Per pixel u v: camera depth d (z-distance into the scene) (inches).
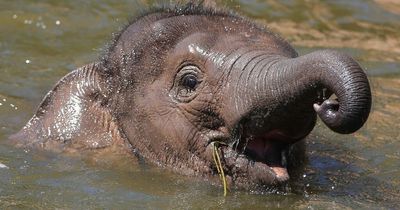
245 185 475.2
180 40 501.7
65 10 789.9
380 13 848.3
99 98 529.3
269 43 489.1
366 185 501.7
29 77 666.2
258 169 467.5
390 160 541.0
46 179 494.9
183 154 492.4
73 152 522.6
